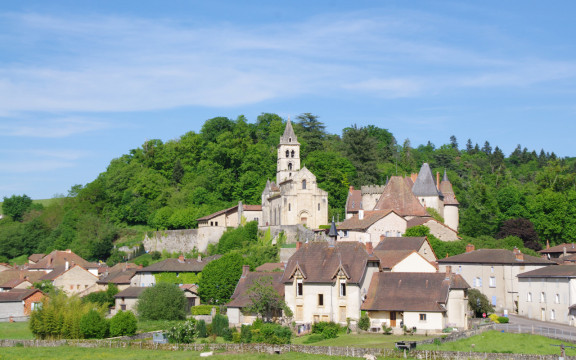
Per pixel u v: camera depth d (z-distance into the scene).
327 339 85.56
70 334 95.25
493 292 113.31
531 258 114.38
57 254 170.50
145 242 188.75
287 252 141.62
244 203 197.25
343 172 191.75
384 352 72.31
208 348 80.62
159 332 95.94
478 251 120.25
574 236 156.88
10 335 106.25
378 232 133.62
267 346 77.81
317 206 160.00
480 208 165.00
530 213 161.38
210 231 172.62
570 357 66.94
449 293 91.00
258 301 96.12
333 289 93.44
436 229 135.75
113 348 85.38
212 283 123.31
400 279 94.00
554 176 187.50
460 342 80.38
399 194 146.12
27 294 133.62
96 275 156.38
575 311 95.56
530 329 87.38
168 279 136.62
